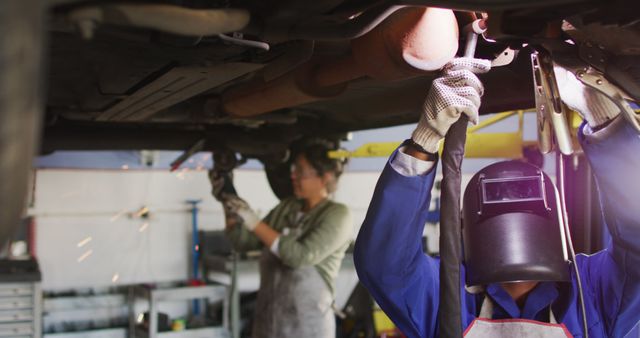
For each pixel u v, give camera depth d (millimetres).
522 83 1821
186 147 3285
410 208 1462
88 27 809
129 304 5238
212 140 3273
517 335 1674
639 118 1294
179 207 5711
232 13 898
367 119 2912
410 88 2205
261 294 3441
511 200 1663
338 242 3256
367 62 1270
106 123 3121
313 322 3254
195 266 5566
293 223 3459
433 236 5863
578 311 1725
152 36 1075
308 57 1321
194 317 5488
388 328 5359
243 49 1192
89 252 5418
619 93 1211
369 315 5363
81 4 812
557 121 1189
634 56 1188
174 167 3436
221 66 1331
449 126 1237
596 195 2639
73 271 5367
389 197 1451
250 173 5887
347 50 1553
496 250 1632
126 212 5539
